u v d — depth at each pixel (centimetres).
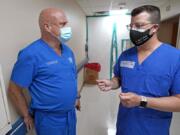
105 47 568
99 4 402
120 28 545
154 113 110
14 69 126
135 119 115
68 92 142
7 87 132
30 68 126
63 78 138
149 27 100
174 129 249
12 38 136
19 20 145
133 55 116
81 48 466
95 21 554
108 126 266
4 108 106
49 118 141
